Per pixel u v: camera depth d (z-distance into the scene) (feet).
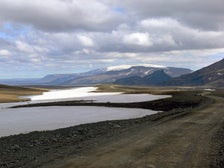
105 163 39.09
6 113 216.95
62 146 54.13
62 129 92.53
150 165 38.06
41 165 38.32
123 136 61.72
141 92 528.22
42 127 131.03
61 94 590.96
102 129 79.15
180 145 51.39
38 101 380.78
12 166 39.04
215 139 56.80
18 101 390.42
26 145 62.49
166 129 71.61
